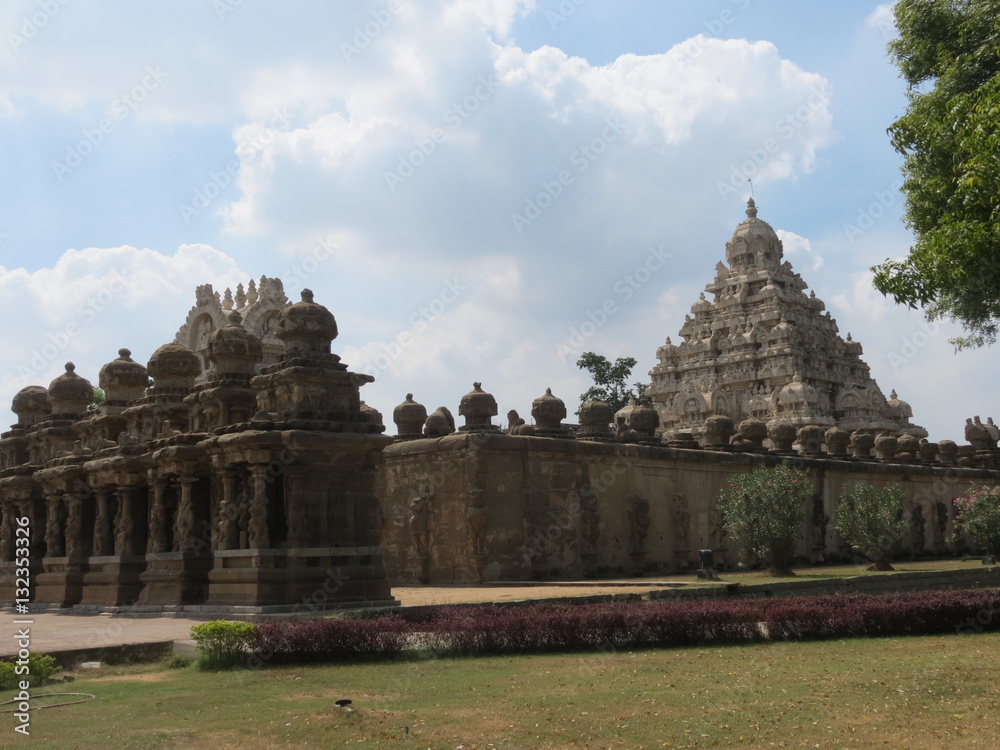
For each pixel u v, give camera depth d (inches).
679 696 488.1
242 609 787.4
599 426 1422.2
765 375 2652.6
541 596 913.5
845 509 1449.3
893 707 460.8
